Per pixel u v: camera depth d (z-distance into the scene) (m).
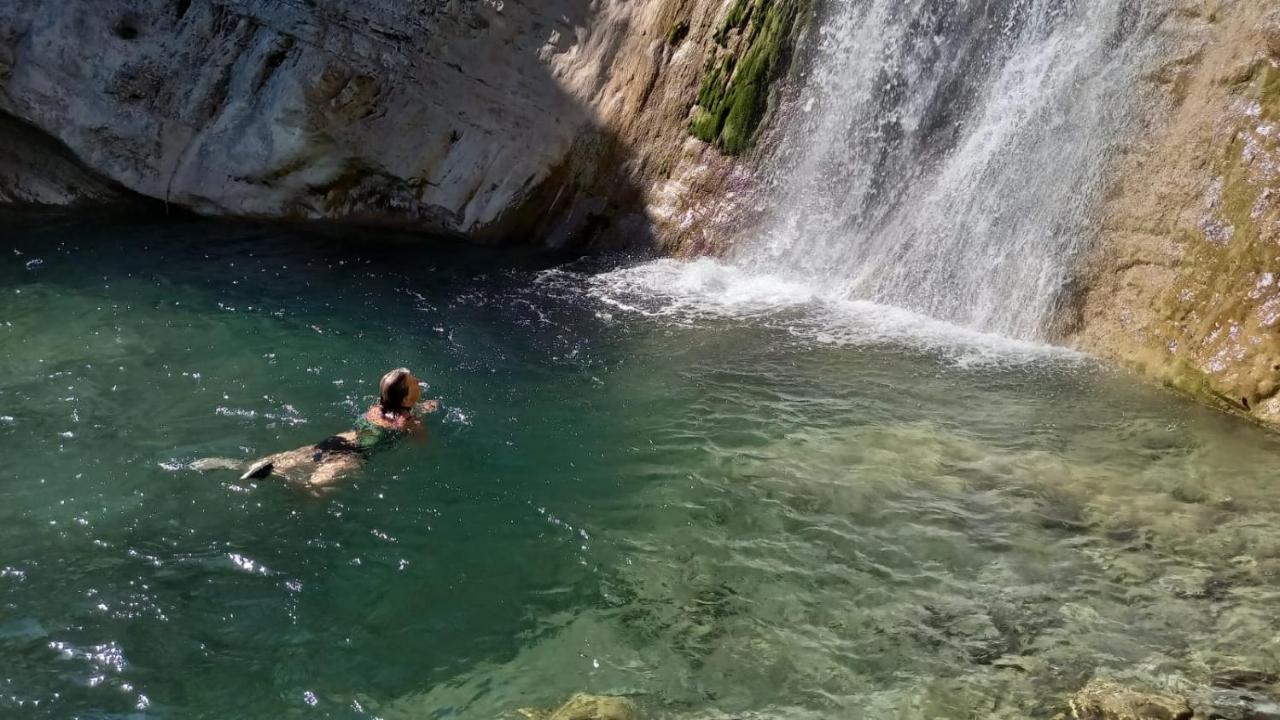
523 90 10.67
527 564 4.61
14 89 11.03
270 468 5.23
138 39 11.22
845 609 4.24
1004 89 7.80
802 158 9.08
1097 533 4.76
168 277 8.80
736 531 4.86
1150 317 6.62
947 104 8.18
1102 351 6.87
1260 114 6.25
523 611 4.27
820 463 5.52
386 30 10.73
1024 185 7.49
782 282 8.85
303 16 10.83
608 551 4.71
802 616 4.20
